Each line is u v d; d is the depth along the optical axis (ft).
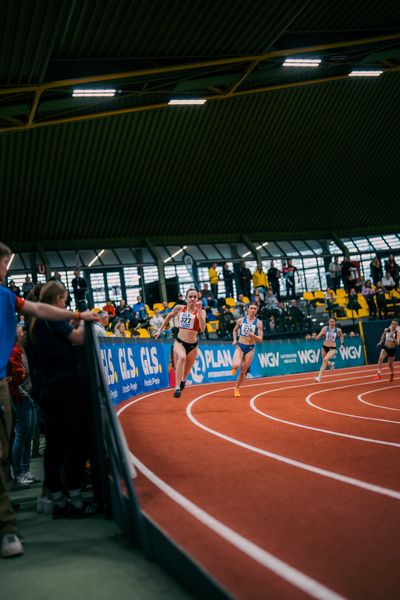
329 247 112.47
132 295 97.91
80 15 50.26
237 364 49.96
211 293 86.53
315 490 16.30
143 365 54.03
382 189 109.50
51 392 15.98
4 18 44.57
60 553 13.05
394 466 18.81
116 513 15.02
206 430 28.99
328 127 95.61
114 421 13.97
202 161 92.63
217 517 14.14
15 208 88.12
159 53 57.36
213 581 9.41
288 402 43.96
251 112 88.48
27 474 20.98
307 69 71.36
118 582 11.18
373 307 97.09
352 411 36.35
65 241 95.66
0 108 59.21
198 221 102.53
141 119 82.79
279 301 92.99
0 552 13.12
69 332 16.03
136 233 99.60
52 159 83.10
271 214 106.83
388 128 99.76
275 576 10.51
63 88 58.44
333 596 9.58
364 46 69.00
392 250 114.11
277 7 53.72
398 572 10.44
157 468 20.11
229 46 58.54
